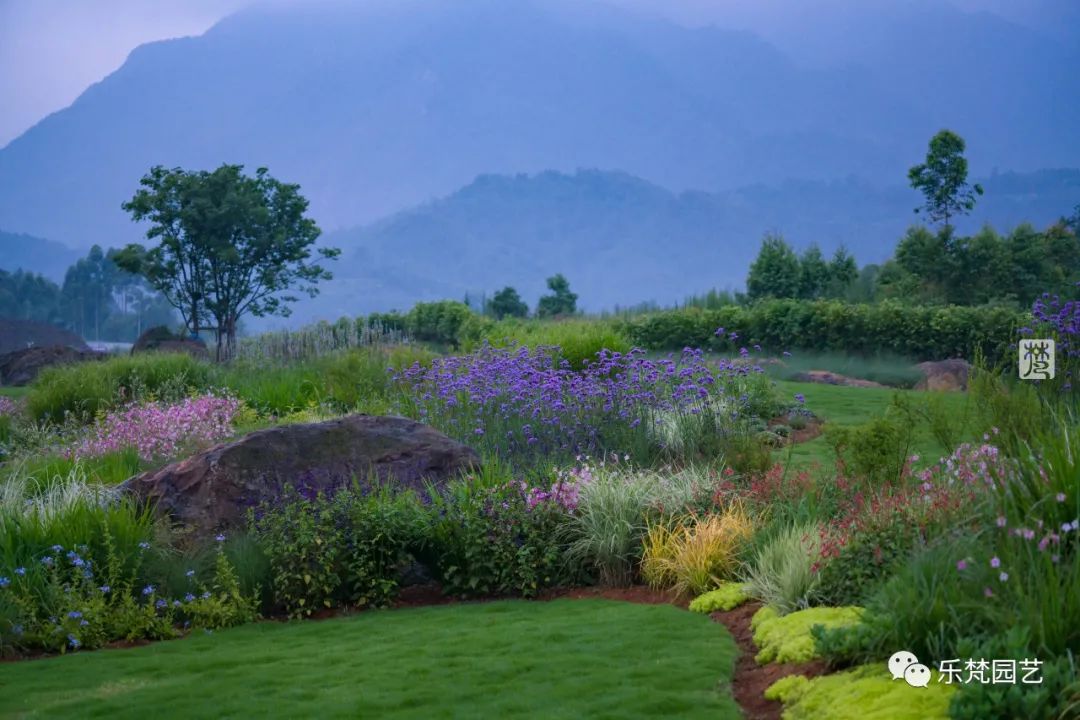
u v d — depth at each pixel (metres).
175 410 15.46
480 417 13.01
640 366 13.67
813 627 5.68
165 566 8.41
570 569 8.86
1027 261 33.72
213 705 5.74
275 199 36.78
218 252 34.66
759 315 27.78
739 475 10.36
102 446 13.96
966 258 33.53
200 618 7.95
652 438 12.38
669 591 8.20
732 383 14.91
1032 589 5.05
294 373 20.11
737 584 7.73
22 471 12.27
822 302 27.39
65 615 7.53
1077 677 4.40
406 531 8.87
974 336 24.20
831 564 6.79
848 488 9.09
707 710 5.30
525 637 6.95
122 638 7.68
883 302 26.78
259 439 9.78
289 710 5.59
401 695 5.75
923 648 5.11
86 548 8.22
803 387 20.41
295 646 7.18
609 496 9.16
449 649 6.74
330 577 8.41
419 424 10.74
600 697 5.57
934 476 7.86
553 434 12.26
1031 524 5.65
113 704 5.82
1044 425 9.50
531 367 14.50
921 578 5.49
